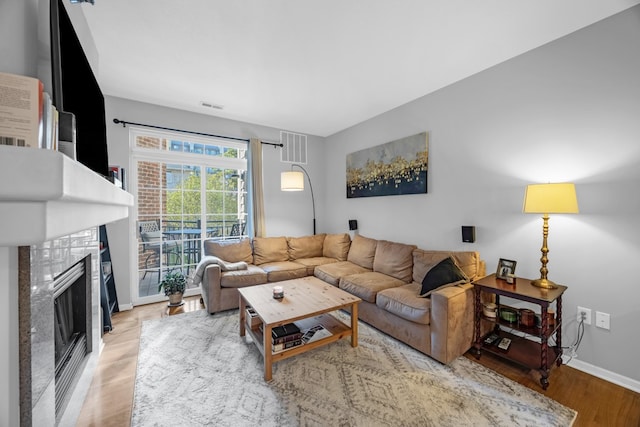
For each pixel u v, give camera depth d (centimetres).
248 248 381
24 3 106
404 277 301
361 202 418
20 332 97
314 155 487
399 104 347
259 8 180
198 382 188
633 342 182
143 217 347
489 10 183
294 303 226
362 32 206
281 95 319
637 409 163
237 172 422
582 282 204
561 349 204
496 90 253
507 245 247
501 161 250
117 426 151
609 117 190
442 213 303
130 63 248
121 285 322
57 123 102
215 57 239
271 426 150
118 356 221
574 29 203
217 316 302
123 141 325
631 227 183
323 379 191
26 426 97
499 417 156
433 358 215
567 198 185
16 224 69
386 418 155
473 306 225
